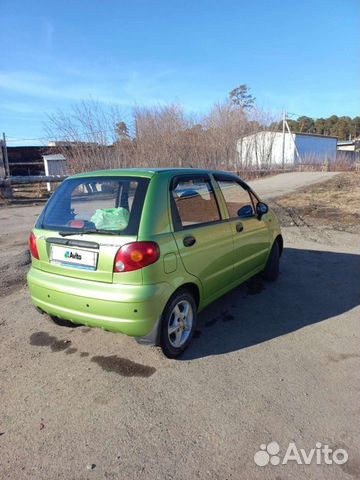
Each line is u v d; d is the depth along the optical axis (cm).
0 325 402
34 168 3334
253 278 536
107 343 360
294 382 296
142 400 277
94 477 214
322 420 254
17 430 250
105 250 292
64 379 304
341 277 542
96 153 2023
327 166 3516
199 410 265
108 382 299
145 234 290
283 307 440
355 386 291
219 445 234
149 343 306
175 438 241
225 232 384
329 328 388
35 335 379
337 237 799
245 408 267
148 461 224
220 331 382
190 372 311
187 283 329
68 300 309
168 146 2370
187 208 341
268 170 2984
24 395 285
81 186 342
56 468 220
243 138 2950
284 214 1081
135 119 2372
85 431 248
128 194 313
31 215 1195
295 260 630
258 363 324
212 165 2647
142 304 285
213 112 2936
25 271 587
